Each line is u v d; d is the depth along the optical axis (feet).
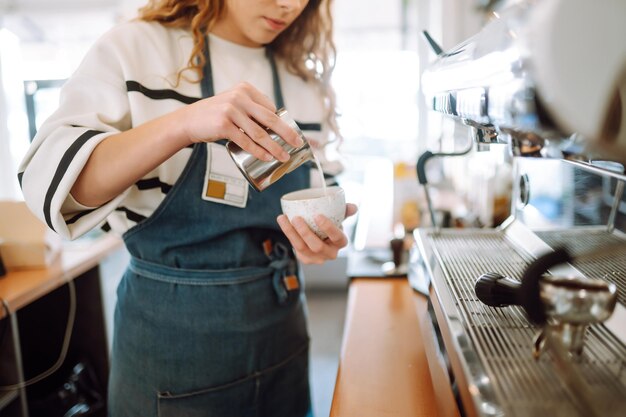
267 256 3.61
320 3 3.92
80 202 2.89
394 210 8.13
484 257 3.36
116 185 2.79
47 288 5.54
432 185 7.98
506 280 2.44
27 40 10.51
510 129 1.84
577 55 1.36
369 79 10.84
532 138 1.74
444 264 3.22
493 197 4.83
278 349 3.71
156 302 3.39
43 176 2.77
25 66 10.60
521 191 3.84
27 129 10.88
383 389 2.90
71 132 2.82
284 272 3.67
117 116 3.12
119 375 3.55
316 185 4.01
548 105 1.42
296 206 2.97
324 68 4.12
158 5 3.55
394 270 5.18
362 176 11.57
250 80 3.73
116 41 3.21
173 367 3.42
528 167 3.68
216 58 3.61
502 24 1.87
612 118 1.32
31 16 10.34
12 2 10.27
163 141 2.64
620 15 1.31
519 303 2.32
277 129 2.63
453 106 2.48
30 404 6.22
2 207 5.92
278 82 3.87
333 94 4.19
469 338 2.21
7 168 10.93
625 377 1.90
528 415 1.69
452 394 2.26
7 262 5.81
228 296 3.42
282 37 3.97
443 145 6.53
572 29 1.37
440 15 7.45
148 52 3.33
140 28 3.36
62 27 10.41
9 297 4.96
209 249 3.42
